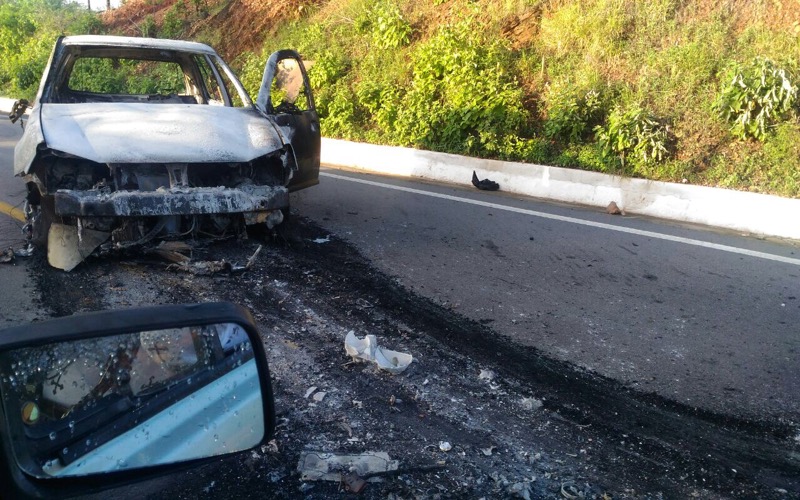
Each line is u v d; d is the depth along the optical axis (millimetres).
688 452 3309
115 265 5383
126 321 1830
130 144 5086
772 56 8430
